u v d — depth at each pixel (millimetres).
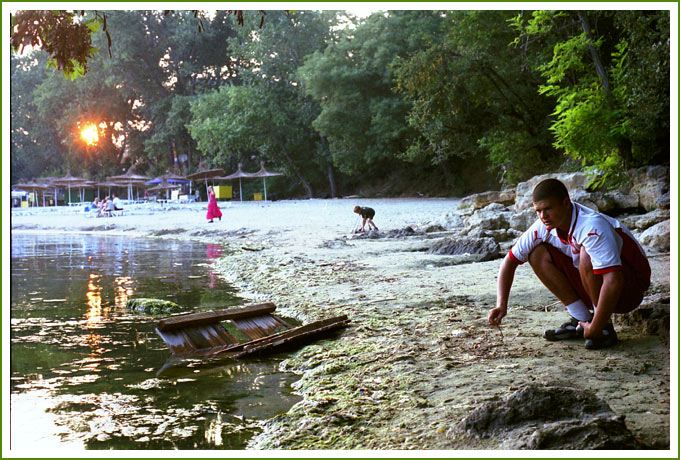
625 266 3846
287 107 50031
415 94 24359
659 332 4105
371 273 8508
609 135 11852
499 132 22234
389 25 42375
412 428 2863
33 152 71375
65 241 18453
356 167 45562
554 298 5867
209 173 46656
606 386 3207
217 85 60312
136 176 48344
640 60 11906
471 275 7789
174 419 3238
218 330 5086
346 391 3520
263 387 3801
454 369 3754
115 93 58188
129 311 6562
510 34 21062
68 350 4816
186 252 13844
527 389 2742
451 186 43250
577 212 3885
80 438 2953
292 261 10203
